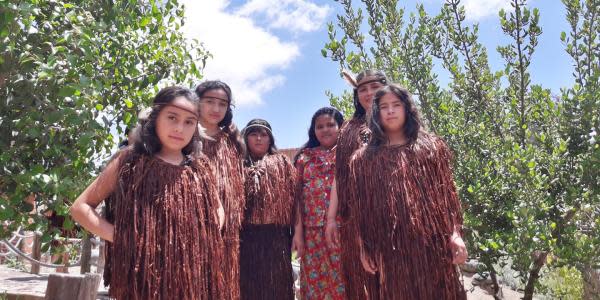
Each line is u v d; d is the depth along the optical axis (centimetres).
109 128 345
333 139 375
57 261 334
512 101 421
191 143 224
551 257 384
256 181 335
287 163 356
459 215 252
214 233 208
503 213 380
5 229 298
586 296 435
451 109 454
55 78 266
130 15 364
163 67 399
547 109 394
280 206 336
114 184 202
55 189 270
